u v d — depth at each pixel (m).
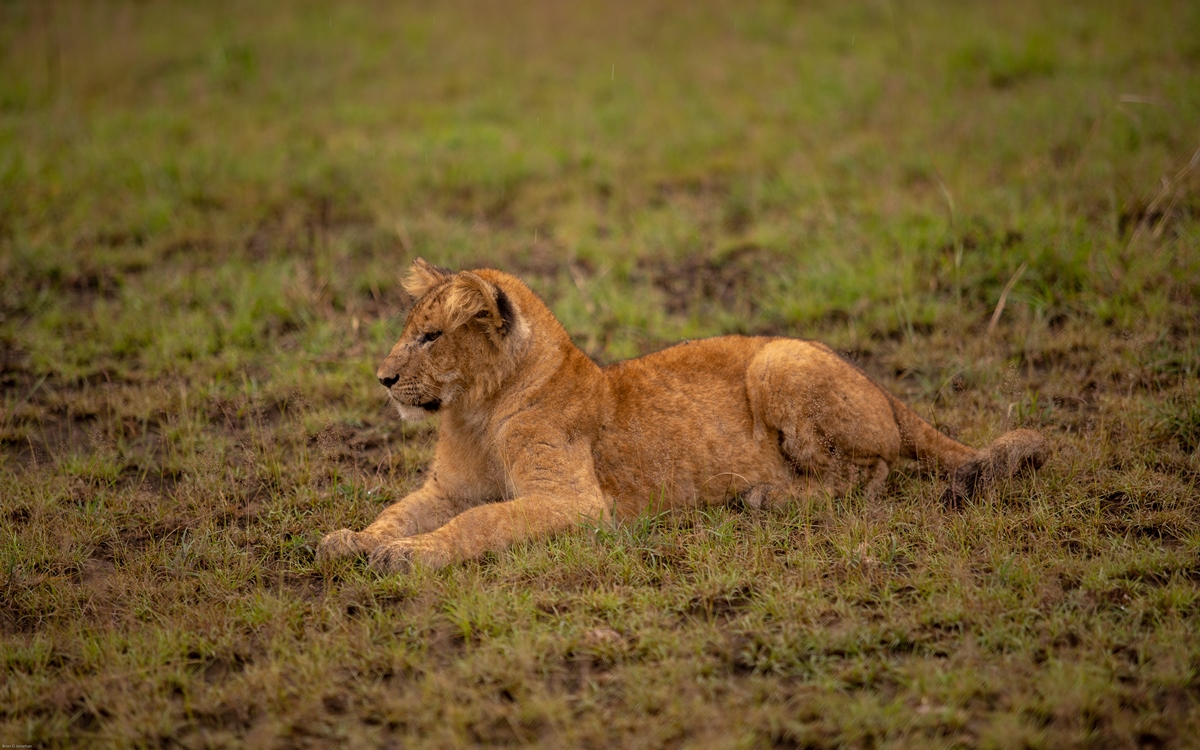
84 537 9.27
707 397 9.68
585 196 17.47
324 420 11.16
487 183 17.98
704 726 6.56
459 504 9.73
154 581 8.57
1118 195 14.88
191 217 16.62
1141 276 12.97
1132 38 21.03
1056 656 7.22
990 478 9.24
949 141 17.42
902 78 20.62
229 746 6.63
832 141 18.38
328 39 25.52
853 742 6.43
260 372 12.78
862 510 9.19
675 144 19.05
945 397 11.52
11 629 8.12
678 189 17.66
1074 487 9.34
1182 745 6.31
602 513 9.05
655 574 8.38
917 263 14.20
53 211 16.75
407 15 27.22
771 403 9.59
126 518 9.73
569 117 20.50
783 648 7.27
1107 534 8.77
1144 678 6.88
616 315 13.66
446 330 9.30
